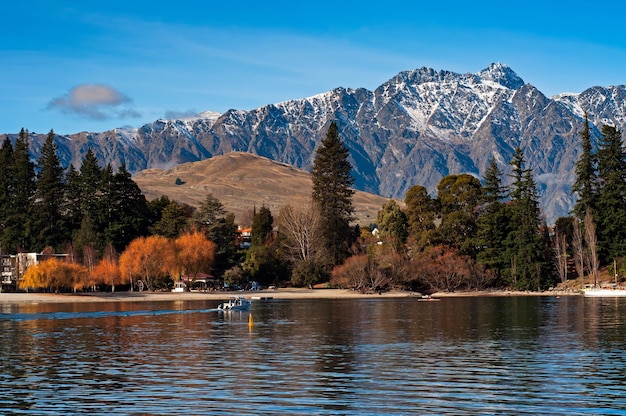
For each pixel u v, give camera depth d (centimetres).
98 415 4281
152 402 4572
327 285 18550
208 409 4397
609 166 18188
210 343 7456
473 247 18750
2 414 4306
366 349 6869
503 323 9419
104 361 6212
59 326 9525
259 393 4812
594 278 17138
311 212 19300
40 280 16800
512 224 18362
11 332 8712
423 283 18538
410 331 8481
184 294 17475
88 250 18675
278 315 11206
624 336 7738
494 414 4275
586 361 6009
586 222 17400
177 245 18425
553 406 4441
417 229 19238
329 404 4506
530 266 17675
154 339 7862
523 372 5512
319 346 7125
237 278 19000
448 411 4344
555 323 9350
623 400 4572
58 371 5694
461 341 7438
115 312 12294
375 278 17775
